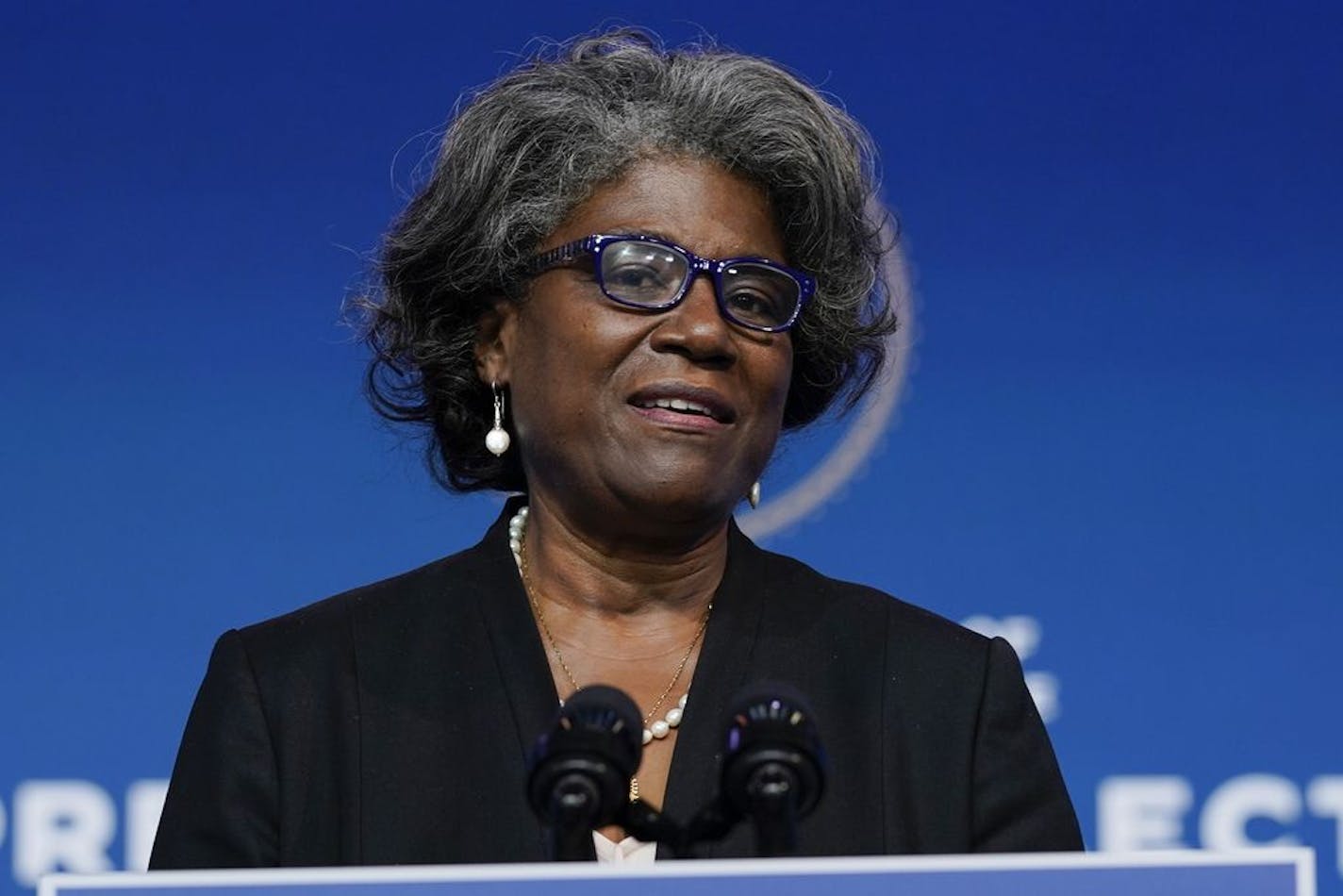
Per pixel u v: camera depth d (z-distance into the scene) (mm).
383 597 10242
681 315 9695
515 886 6719
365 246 17109
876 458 16875
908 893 6746
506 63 17172
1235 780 16516
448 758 9555
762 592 10312
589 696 7434
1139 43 17281
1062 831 9844
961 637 10180
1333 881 16359
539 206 10078
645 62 10375
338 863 9383
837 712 9828
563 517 10305
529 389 10164
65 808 16297
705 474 9742
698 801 9477
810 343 10727
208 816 9555
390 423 11453
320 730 9672
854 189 10555
